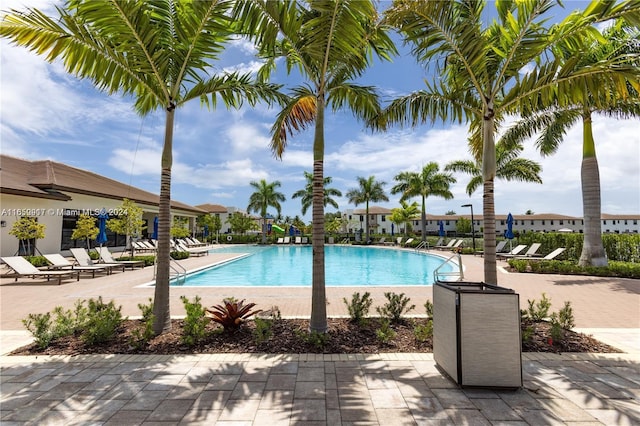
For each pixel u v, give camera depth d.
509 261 13.13
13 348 4.06
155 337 4.41
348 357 3.78
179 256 17.69
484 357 2.99
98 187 21.19
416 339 4.32
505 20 4.89
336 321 5.20
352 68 5.04
